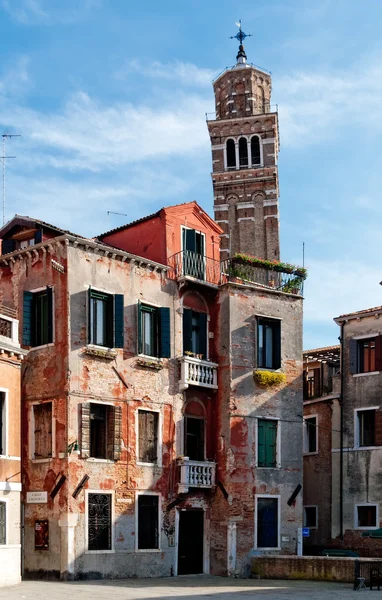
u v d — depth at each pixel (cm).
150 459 3088
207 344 3356
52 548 2781
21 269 3061
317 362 4088
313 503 3894
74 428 2836
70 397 2841
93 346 2925
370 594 2455
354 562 2811
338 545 3716
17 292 3059
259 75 6300
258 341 3406
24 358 2973
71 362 2866
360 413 3769
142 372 3094
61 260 2934
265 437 3350
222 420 3294
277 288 3550
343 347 3862
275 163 5997
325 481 3853
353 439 3753
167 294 3247
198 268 3375
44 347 2928
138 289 3138
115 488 2927
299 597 2359
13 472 2625
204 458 3275
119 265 3083
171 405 3178
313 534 3872
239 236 5928
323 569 2925
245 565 3181
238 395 3303
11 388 2672
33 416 2920
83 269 2959
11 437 2641
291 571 3009
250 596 2388
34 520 2844
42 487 2845
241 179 6000
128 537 2939
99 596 2303
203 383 3262
